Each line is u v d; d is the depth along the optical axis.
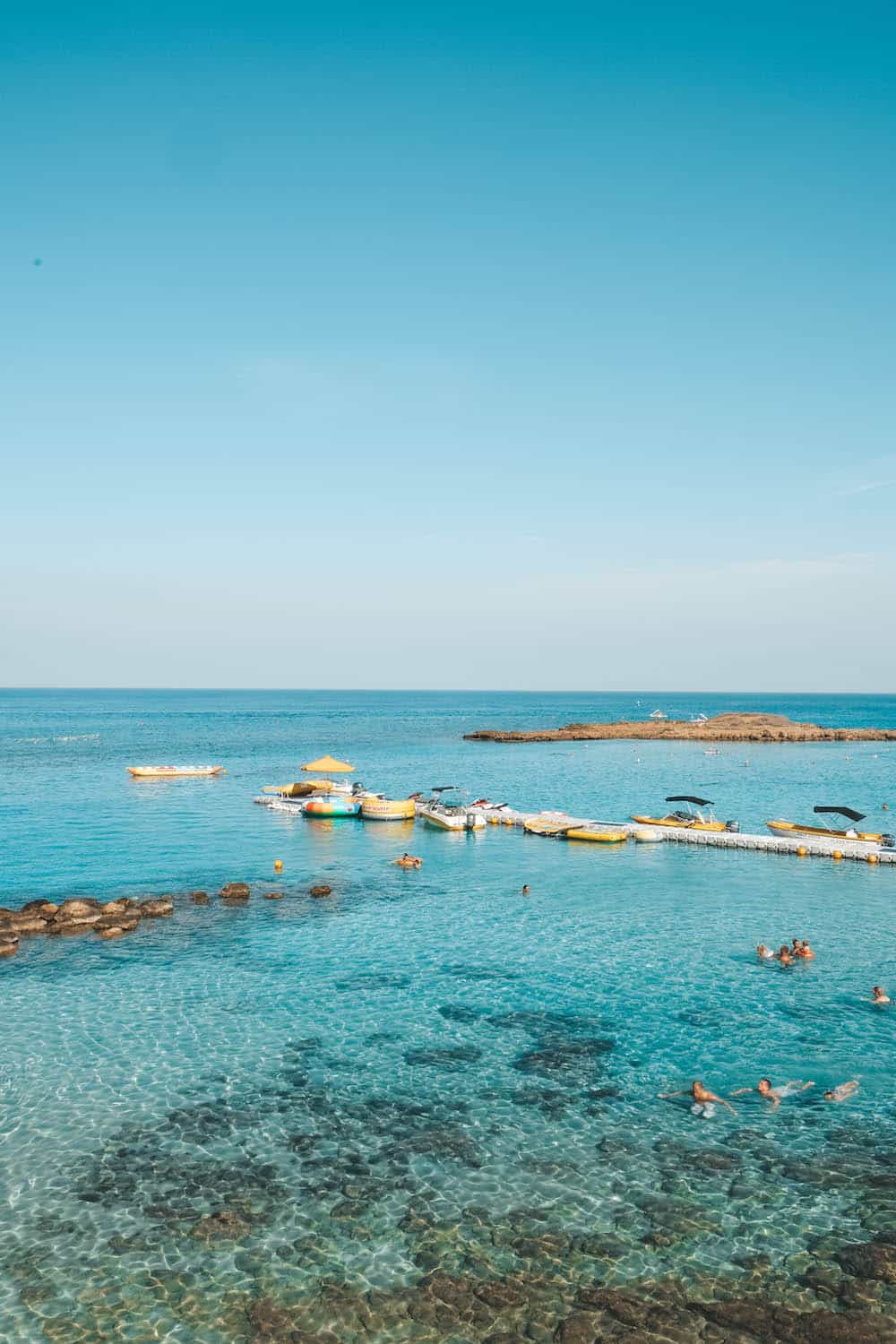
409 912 33.56
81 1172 15.73
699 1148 16.59
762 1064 20.22
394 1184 15.38
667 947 29.09
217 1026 22.36
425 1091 18.83
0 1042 21.31
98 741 134.00
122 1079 19.38
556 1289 12.77
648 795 70.94
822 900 35.47
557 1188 15.25
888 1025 22.45
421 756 109.81
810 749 126.75
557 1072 19.78
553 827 50.88
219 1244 13.81
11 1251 13.65
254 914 33.22
